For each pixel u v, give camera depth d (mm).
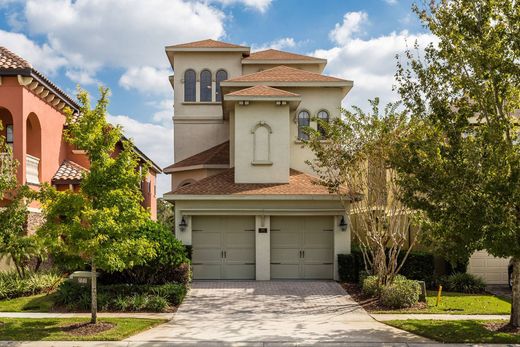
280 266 21062
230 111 24031
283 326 13086
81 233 12109
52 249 12453
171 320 13781
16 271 18062
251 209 20703
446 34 12531
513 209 11602
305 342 11406
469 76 12555
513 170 10922
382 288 16453
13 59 19703
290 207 20797
